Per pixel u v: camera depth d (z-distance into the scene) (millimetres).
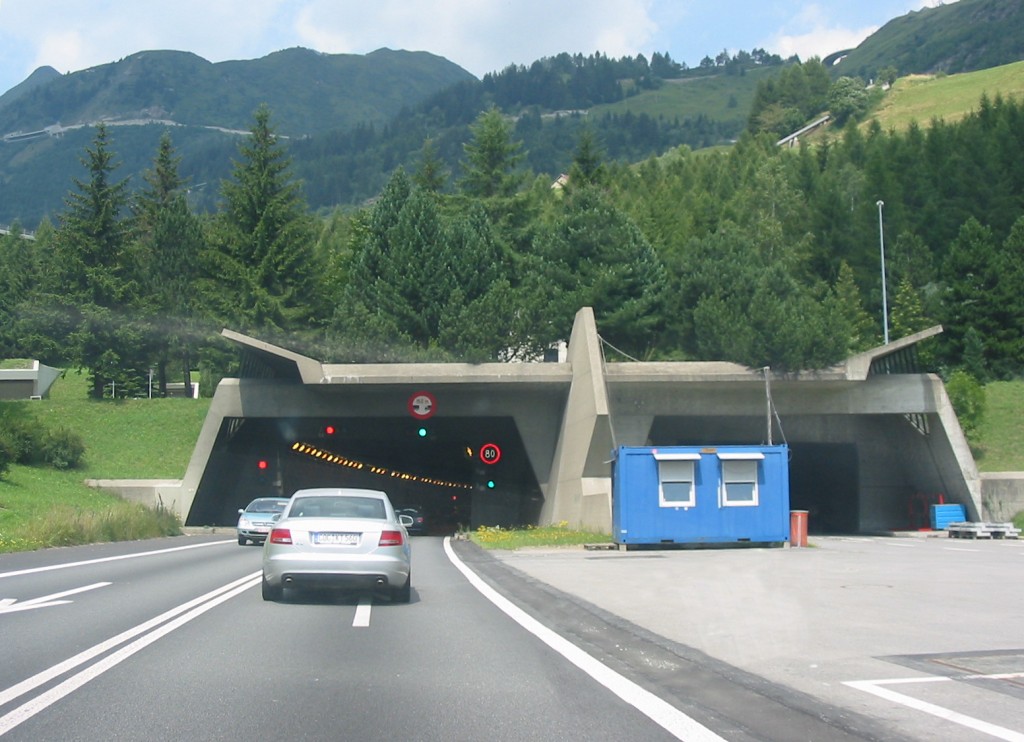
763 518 29859
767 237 82562
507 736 7133
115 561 22672
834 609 13812
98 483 43000
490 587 17594
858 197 98375
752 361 42312
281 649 10656
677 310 65750
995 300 66688
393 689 8695
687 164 136500
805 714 7645
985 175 88938
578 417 40969
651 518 29422
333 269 76938
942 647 10602
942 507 42250
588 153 95250
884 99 199000
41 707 7805
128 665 9594
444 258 65375
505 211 79938
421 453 57031
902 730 7121
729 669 9383
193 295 69375
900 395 43156
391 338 61750
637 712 7883
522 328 61594
